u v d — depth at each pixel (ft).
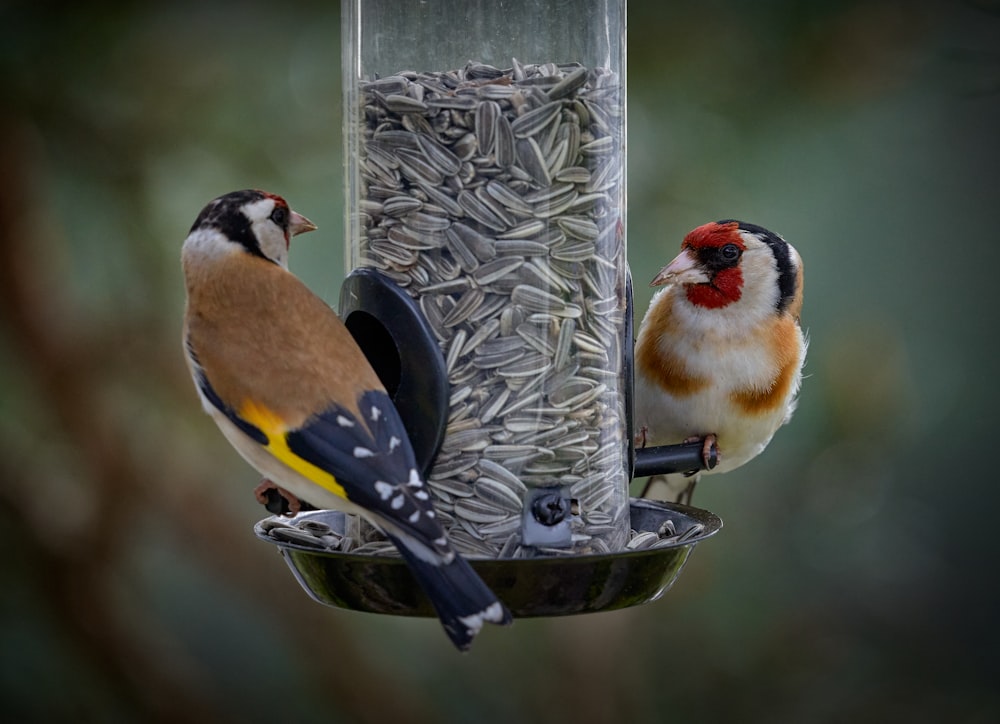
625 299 25.84
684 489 34.96
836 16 36.45
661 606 44.39
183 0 35.99
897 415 41.83
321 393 22.54
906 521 49.19
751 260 30.63
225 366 23.11
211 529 40.47
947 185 48.49
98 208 36.35
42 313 37.73
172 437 39.75
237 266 24.03
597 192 24.86
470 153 24.45
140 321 37.91
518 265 24.45
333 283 37.35
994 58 32.94
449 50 24.53
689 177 37.58
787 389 31.40
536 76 24.54
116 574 40.40
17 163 35.94
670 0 36.83
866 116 42.63
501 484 24.27
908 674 47.55
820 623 45.37
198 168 36.70
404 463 22.03
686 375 30.94
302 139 37.04
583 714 43.55
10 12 33.94
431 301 24.45
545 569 22.36
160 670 41.24
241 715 41.83
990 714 47.83
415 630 43.96
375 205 24.84
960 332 49.55
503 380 24.36
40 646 40.50
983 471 49.88
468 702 43.73
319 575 23.27
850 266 42.78
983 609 49.08
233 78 36.76
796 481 41.88
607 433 24.95
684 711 44.24
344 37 26.13
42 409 39.09
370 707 42.65
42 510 39.91
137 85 35.81
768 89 37.42
